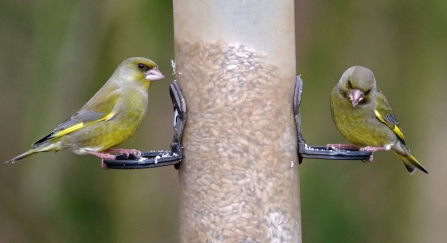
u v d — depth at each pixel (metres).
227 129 8.52
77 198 13.96
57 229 14.04
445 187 13.81
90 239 13.89
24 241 14.35
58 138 9.72
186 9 8.61
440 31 13.84
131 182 13.86
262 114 8.54
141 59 9.95
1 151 15.27
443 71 13.88
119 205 13.86
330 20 14.09
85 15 13.55
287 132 8.67
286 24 8.70
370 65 13.92
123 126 9.83
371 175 13.88
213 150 8.52
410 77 13.92
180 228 8.76
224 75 8.52
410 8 13.89
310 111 13.70
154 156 9.00
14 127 15.33
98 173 14.01
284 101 8.67
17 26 15.08
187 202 8.66
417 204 13.84
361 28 13.99
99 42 13.44
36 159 14.09
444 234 13.77
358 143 10.36
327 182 13.74
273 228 8.55
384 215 13.82
